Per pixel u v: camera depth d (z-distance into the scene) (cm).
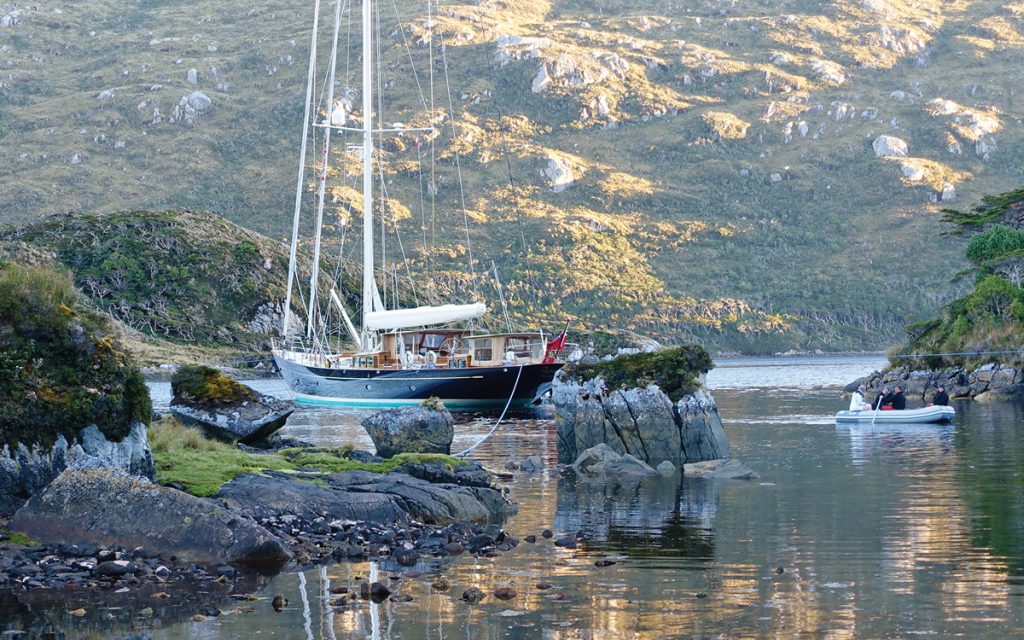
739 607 2673
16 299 3591
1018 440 6862
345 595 2806
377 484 4078
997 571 2992
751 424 8906
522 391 10938
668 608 2673
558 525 3894
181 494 3250
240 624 2548
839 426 8550
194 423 5512
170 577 2956
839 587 2856
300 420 9588
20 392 3453
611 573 3064
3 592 2798
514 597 2788
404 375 10906
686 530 3753
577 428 6194
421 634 2475
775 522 3881
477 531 3725
